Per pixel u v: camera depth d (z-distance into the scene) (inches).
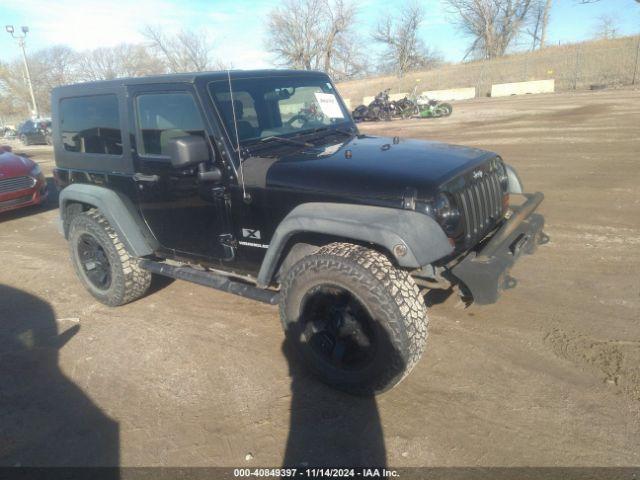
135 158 162.2
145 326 174.1
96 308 191.9
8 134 1248.8
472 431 113.6
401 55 2306.8
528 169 367.2
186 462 111.0
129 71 1804.9
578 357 136.8
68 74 1995.6
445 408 121.7
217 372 143.6
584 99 892.0
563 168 360.2
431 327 158.4
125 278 177.6
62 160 195.8
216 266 157.8
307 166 131.4
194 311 183.5
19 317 188.9
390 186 118.6
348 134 170.6
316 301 125.0
